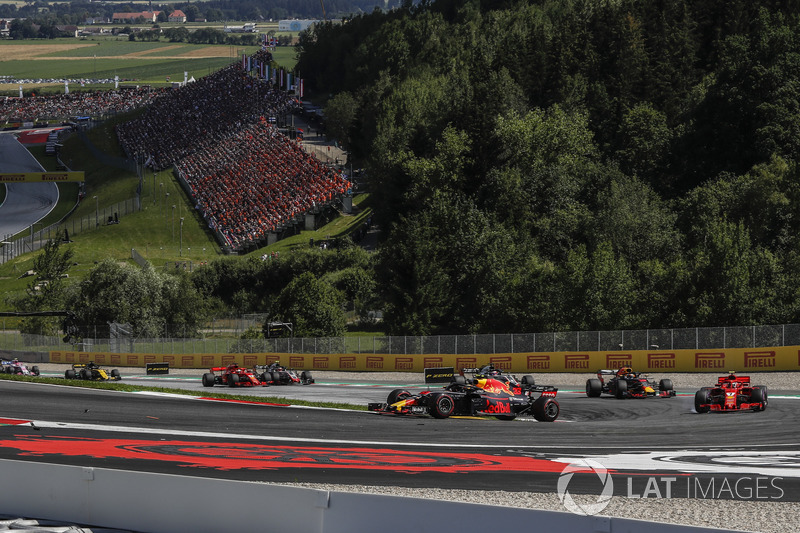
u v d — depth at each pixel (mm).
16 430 42312
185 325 154500
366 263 175375
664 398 61062
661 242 123750
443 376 86250
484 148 175000
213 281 182250
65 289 174500
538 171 163750
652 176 176250
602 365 86438
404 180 186750
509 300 114250
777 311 96125
